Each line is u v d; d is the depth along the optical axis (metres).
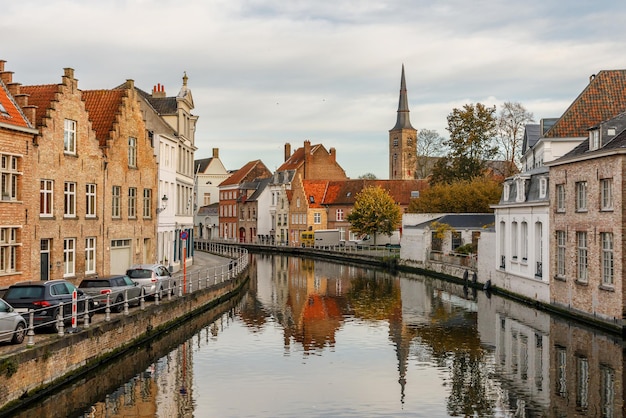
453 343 25.06
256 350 24.05
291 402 17.67
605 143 27.77
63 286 20.97
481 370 20.95
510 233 38.84
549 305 32.81
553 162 31.98
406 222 60.59
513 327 28.31
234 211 107.25
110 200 33.19
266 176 108.62
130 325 22.89
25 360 16.11
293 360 22.48
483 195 60.94
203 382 19.61
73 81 29.59
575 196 29.92
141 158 36.97
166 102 47.47
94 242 31.80
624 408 16.83
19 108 26.48
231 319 31.00
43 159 27.20
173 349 24.14
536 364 21.42
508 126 63.31
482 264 43.53
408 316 31.72
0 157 24.27
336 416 16.55
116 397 18.03
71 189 29.75
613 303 26.30
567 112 37.91
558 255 32.22
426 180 88.75
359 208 72.25
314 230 88.56
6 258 24.78
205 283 35.41
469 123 65.88
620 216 25.62
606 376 19.77
